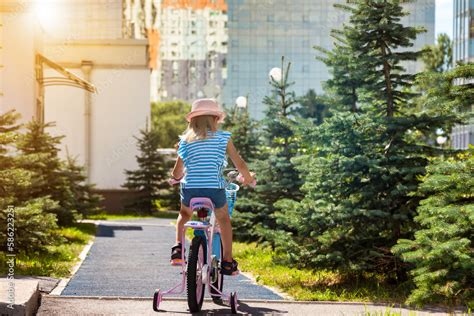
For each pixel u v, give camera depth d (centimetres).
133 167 4825
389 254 1062
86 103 4753
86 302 838
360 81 1180
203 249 781
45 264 1244
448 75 907
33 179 1444
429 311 821
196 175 772
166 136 10394
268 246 1661
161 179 4681
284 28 12312
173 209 5084
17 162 1288
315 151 1226
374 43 1120
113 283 1083
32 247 1273
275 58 12838
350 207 1045
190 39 13750
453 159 1047
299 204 1084
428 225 934
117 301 852
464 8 6481
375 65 1111
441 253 847
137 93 4809
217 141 782
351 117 1061
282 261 1088
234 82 13175
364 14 1088
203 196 770
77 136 4759
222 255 853
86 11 5834
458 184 873
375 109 1134
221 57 13638
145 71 4806
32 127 2139
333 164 1052
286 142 1805
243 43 13062
